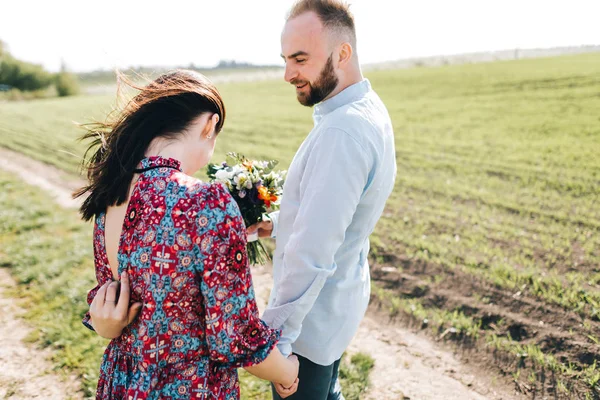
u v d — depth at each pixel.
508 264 4.61
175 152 1.30
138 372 1.23
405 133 13.12
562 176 7.66
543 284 4.14
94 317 1.20
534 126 11.95
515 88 18.56
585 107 13.27
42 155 12.89
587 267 4.43
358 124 1.58
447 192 7.42
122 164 1.26
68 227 6.06
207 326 1.20
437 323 3.76
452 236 5.57
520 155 9.34
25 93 54.44
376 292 4.38
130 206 1.20
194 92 1.33
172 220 1.16
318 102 1.75
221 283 1.18
